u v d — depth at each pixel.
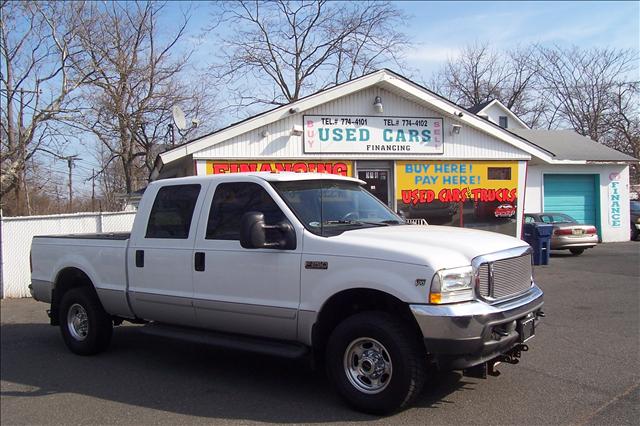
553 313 8.34
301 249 4.90
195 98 26.70
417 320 4.23
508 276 4.75
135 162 33.59
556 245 15.83
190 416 4.77
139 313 6.23
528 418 4.39
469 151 15.46
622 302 9.11
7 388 5.81
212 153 13.38
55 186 33.75
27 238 12.46
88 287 6.98
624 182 21.47
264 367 6.19
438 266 4.26
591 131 36.28
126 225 13.25
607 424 4.23
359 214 5.59
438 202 15.23
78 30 21.27
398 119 14.81
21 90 19.20
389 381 4.41
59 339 8.12
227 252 5.34
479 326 4.24
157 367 6.34
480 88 46.78
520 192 15.98
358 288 4.56
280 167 13.91
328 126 14.26
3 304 11.46
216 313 5.46
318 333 4.86
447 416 4.48
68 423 4.78
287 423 4.50
